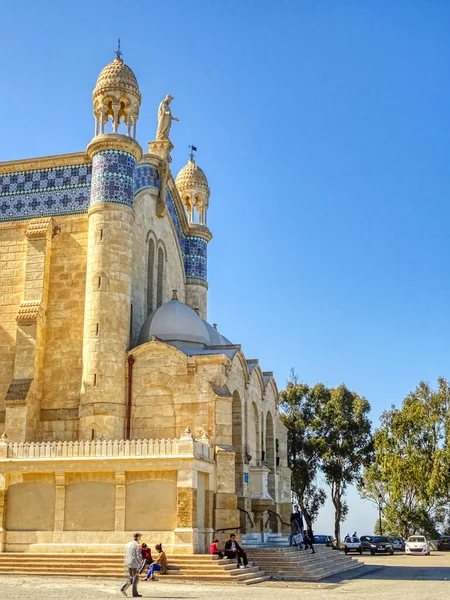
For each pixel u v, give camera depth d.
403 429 80.06
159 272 51.34
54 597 21.02
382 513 86.56
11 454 33.28
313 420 85.81
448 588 27.89
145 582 27.39
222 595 22.92
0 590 22.95
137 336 43.88
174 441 31.89
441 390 81.62
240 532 36.69
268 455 49.16
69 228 42.50
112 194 40.94
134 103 43.44
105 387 37.94
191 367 37.91
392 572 39.16
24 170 44.31
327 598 22.36
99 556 30.30
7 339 41.53
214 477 34.81
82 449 32.72
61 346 40.56
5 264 42.94
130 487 31.86
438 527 93.06
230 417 37.00
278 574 32.56
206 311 59.06
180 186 61.69
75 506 32.09
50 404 39.72
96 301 39.28
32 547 31.77
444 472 74.31
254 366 45.69
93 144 41.78
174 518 31.05
